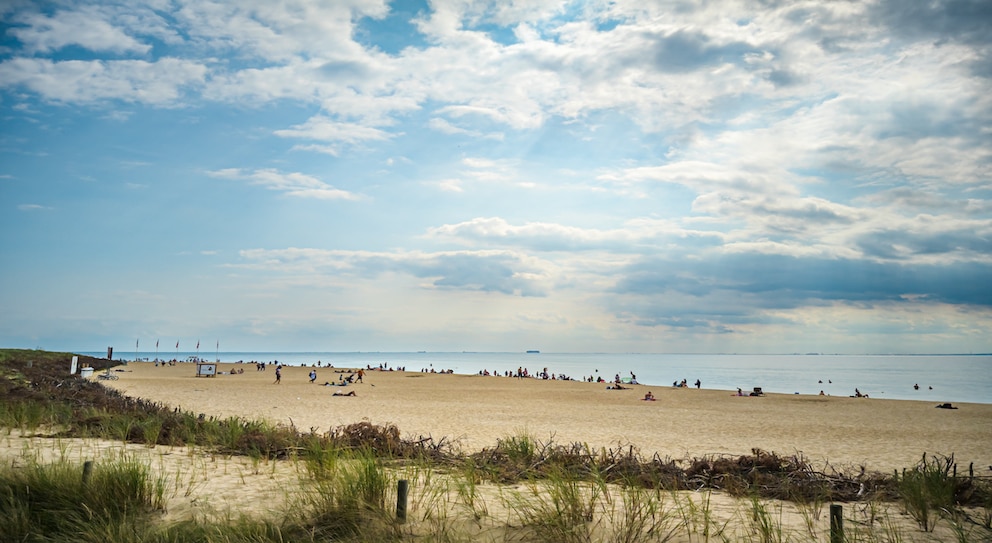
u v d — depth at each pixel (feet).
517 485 31.99
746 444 60.85
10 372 100.53
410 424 71.77
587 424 77.20
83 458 35.04
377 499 25.20
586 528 22.88
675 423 81.00
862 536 22.81
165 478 30.09
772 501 30.04
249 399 105.70
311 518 24.13
